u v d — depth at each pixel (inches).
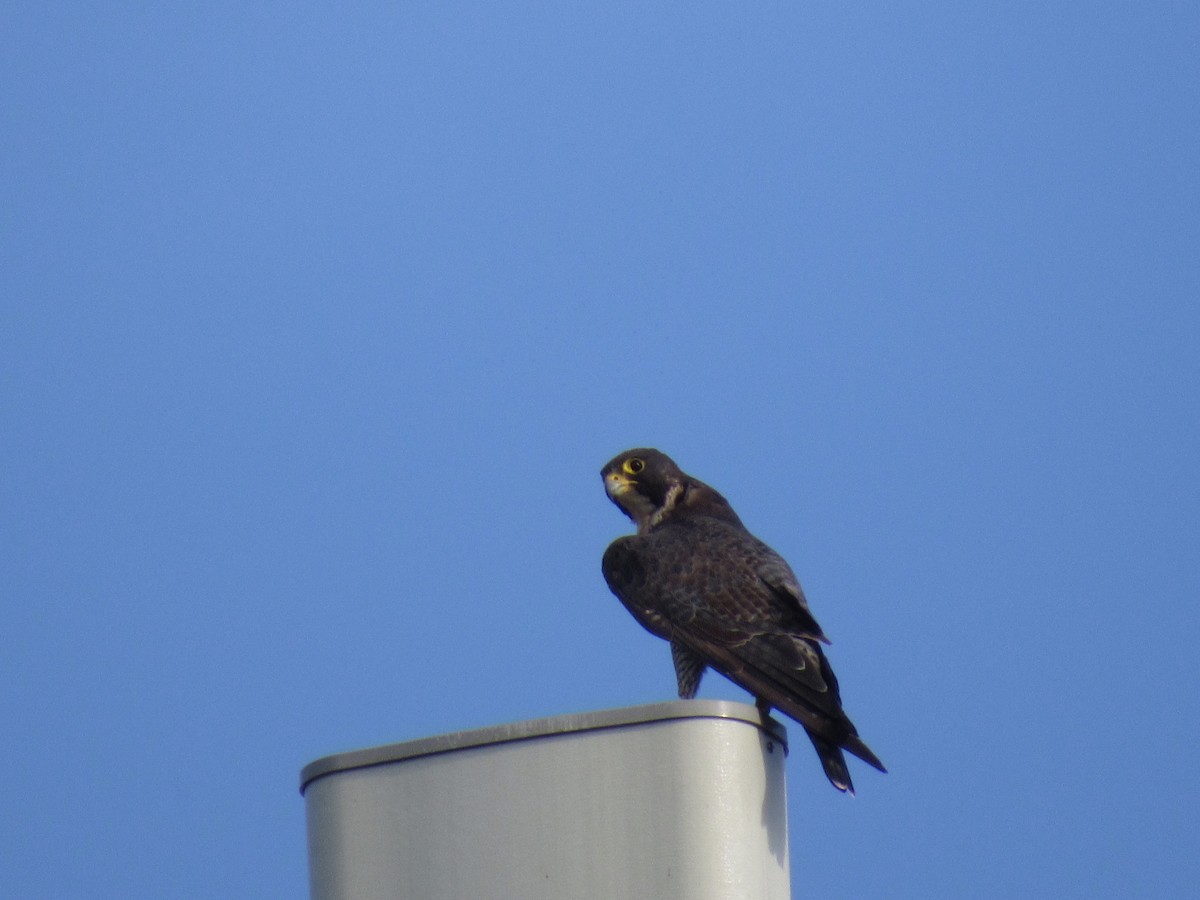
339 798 344.8
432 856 332.8
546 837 328.2
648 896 321.1
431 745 339.9
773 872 346.9
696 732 331.3
